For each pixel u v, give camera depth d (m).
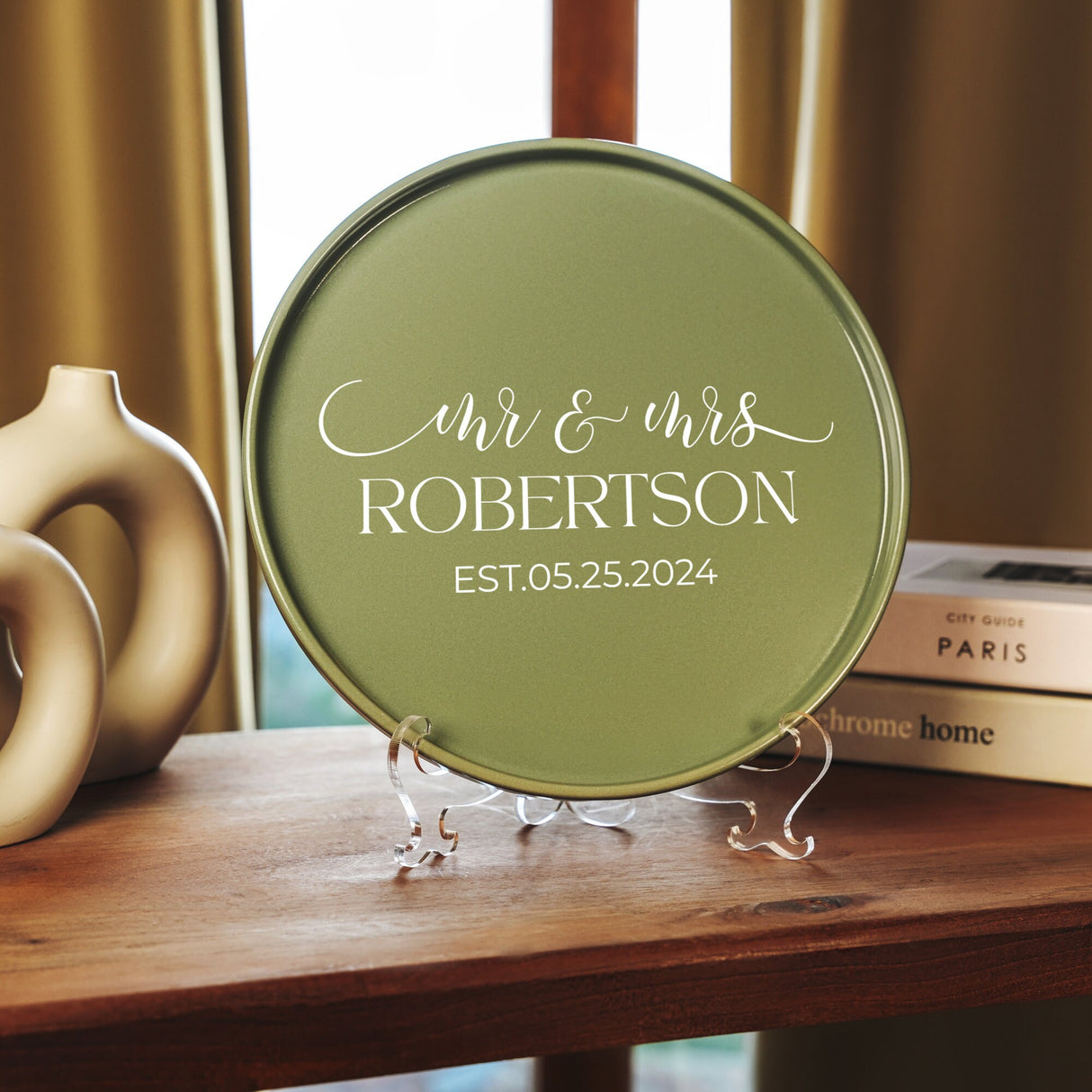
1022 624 0.62
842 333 0.54
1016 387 0.94
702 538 0.52
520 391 0.52
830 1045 0.94
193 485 0.61
